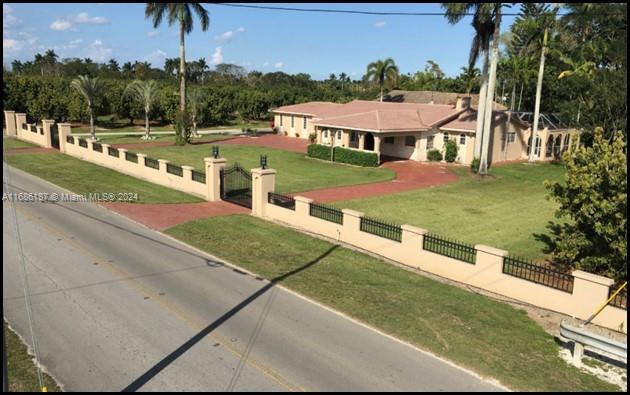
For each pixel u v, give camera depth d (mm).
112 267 13844
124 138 48688
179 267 14055
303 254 15516
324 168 34125
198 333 10195
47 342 9617
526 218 22016
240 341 9930
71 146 35969
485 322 11211
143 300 11727
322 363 9227
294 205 18828
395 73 59281
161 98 58156
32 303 11352
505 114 38938
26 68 103625
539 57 43688
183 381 8484
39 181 25906
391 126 36000
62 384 8266
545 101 55531
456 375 9008
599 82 29188
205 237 17078
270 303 11789
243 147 43656
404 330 10648
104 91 50438
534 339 10523
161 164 26562
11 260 14156
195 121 52594
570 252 13867
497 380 8906
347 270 14203
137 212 20312
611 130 28859
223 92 70438
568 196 13883
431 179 31484
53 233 16906
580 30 35906
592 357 9891
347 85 120688
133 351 9414
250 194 22766
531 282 12328
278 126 56125
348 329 10625
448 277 14008
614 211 12500
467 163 37656
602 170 12875
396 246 15234
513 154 40969
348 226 16703
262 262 14688
